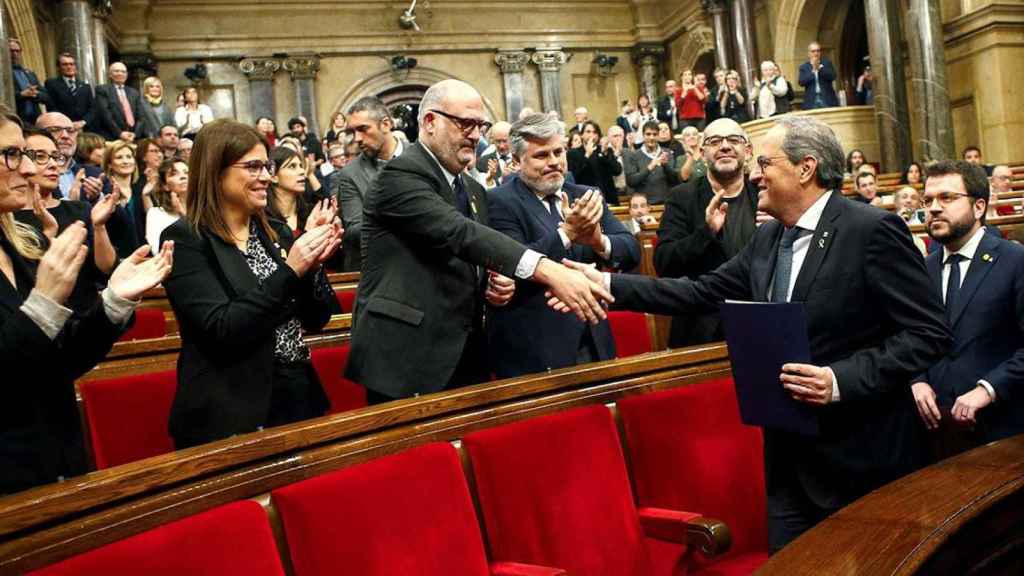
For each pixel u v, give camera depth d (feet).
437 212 7.93
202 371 7.26
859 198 25.00
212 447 5.81
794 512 7.47
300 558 5.68
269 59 53.47
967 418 9.12
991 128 40.65
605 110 58.90
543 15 57.93
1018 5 40.19
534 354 9.52
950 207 10.03
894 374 6.76
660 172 28.35
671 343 11.76
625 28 59.16
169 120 37.14
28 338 5.52
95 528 5.00
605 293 7.92
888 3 38.40
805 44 49.11
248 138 7.69
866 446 7.10
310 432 6.31
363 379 7.98
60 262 5.66
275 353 8.00
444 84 8.46
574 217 8.94
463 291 8.28
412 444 6.98
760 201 7.64
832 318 7.14
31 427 5.87
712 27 52.47
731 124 11.00
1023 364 9.07
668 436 8.52
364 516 6.00
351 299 15.57
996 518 5.40
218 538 5.19
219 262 7.40
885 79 38.37
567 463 7.49
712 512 8.55
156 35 51.98
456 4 56.49
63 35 43.06
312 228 7.66
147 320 12.92
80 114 31.45
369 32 55.11
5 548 4.60
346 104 54.80
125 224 14.02
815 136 7.31
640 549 7.73
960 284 10.21
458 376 8.59
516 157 10.15
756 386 7.11
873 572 4.51
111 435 9.16
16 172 6.07
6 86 28.58
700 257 11.05
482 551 6.68
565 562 7.23
